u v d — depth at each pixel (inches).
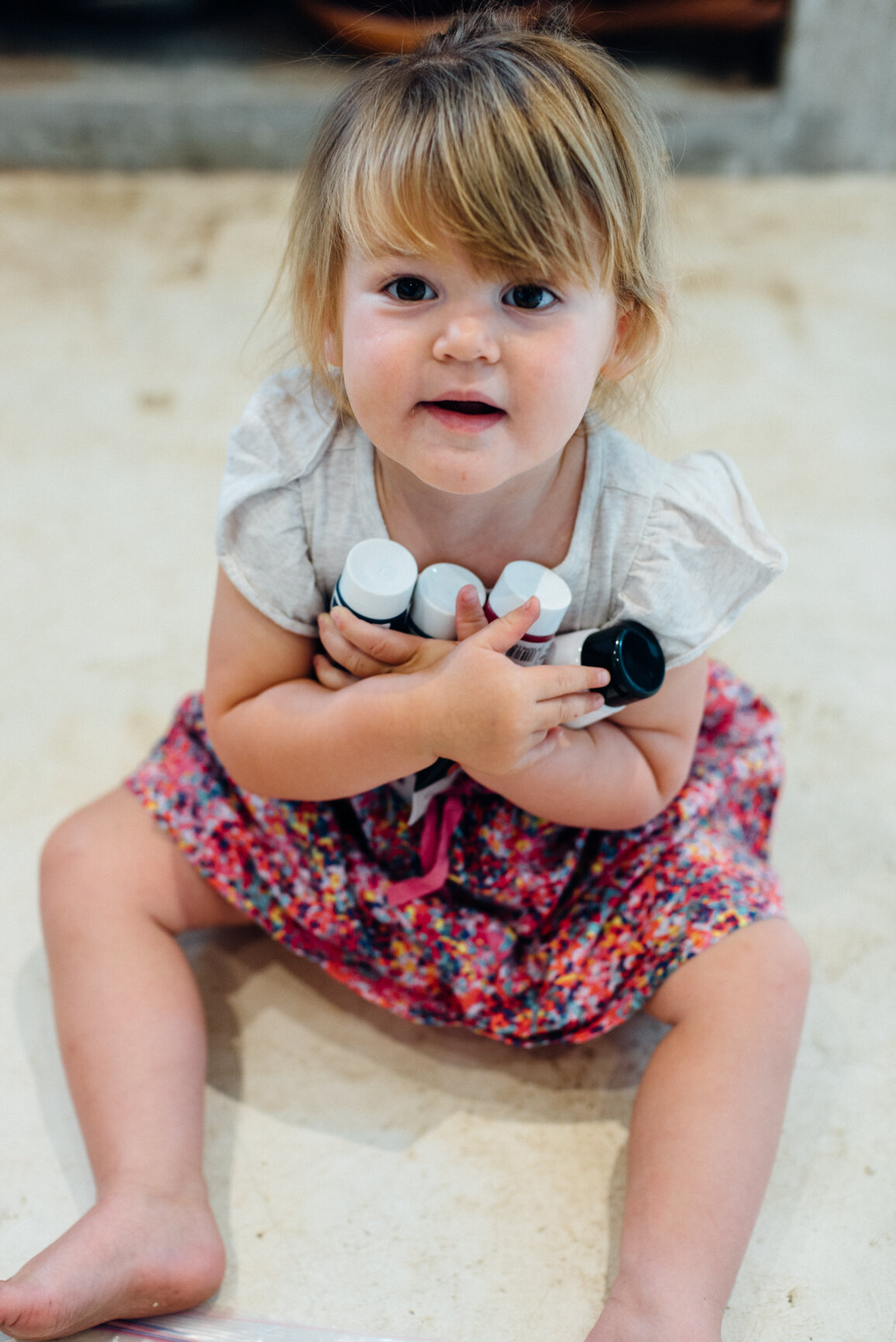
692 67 84.0
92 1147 29.7
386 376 25.6
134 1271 27.1
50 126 78.4
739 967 30.8
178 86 79.0
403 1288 29.5
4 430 59.4
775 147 81.8
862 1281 29.7
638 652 29.4
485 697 27.1
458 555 31.0
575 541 30.3
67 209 76.6
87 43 84.0
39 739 43.8
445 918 32.7
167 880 33.7
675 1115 29.1
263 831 33.7
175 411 61.3
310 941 34.4
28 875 39.3
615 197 26.0
